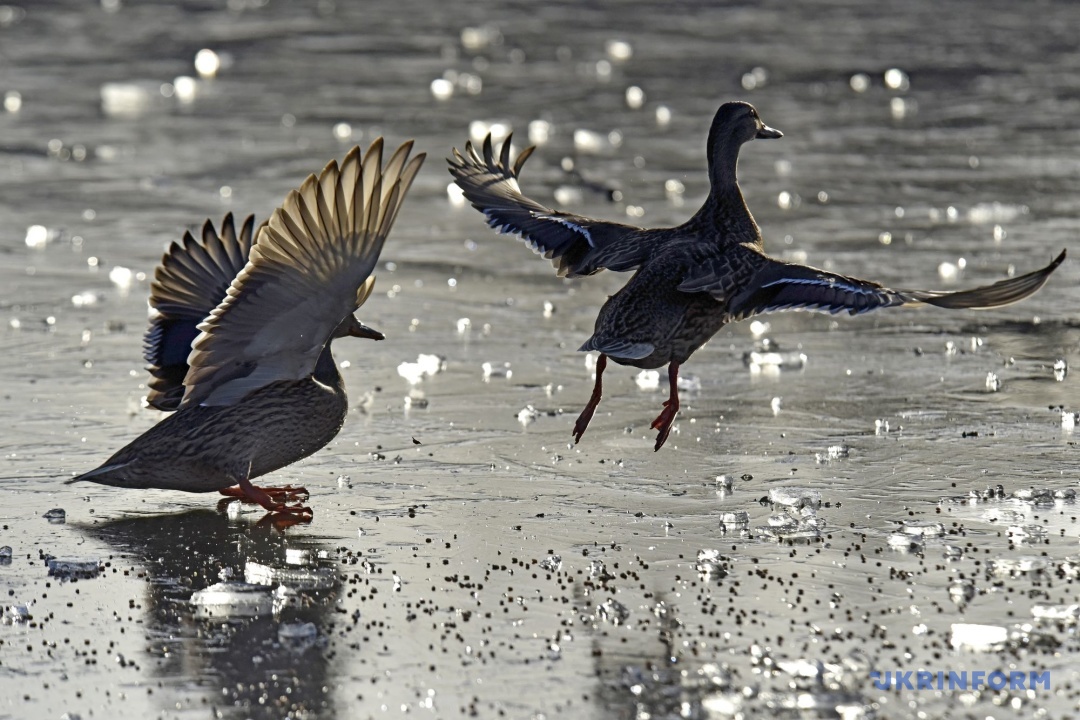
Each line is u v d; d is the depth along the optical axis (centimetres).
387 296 1772
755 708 777
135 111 3055
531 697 794
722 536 1023
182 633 879
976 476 1135
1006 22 4019
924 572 949
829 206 2211
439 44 3944
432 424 1298
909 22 4088
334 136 2766
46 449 1222
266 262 993
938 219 2114
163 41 3934
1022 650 837
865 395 1365
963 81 3275
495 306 1728
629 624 882
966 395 1356
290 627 871
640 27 4175
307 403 1076
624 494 1116
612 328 1003
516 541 1022
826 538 1013
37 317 1650
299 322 1025
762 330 1616
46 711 784
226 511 1096
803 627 873
